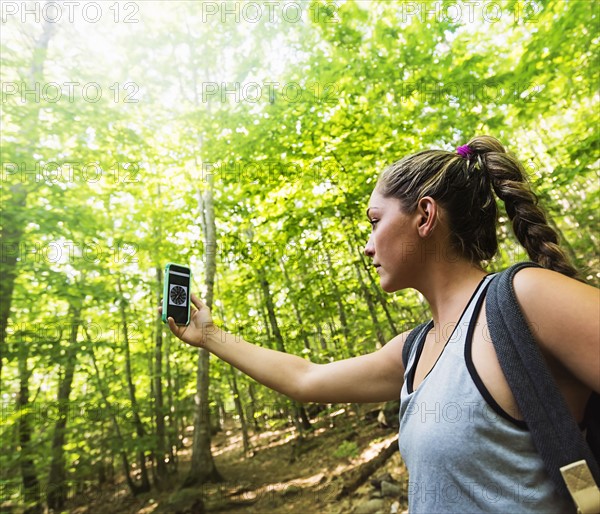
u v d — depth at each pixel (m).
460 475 0.56
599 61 4.64
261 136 6.26
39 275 5.57
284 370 1.05
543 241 0.72
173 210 9.64
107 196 7.64
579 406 0.56
